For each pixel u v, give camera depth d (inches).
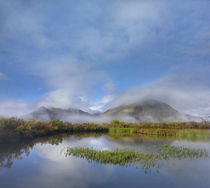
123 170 501.7
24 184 407.2
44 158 637.9
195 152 750.5
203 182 420.2
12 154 712.4
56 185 402.3
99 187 391.5
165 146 944.9
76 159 617.9
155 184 408.5
